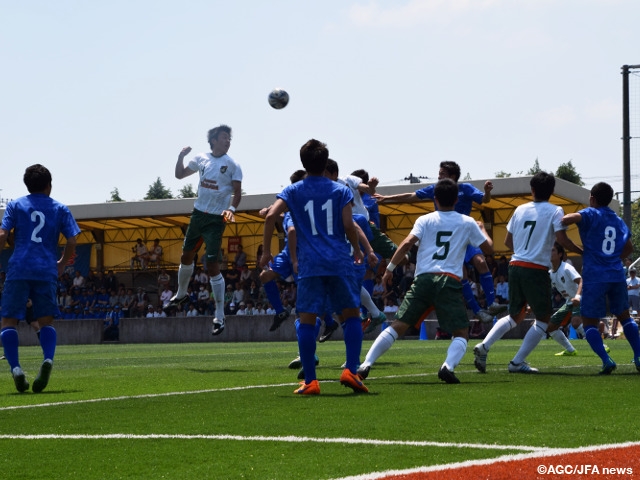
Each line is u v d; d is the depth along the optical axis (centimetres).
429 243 1167
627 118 4534
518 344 2673
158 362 1977
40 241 1200
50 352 1193
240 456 661
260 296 4709
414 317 1179
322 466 618
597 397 958
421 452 655
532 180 1305
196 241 1777
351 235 1038
